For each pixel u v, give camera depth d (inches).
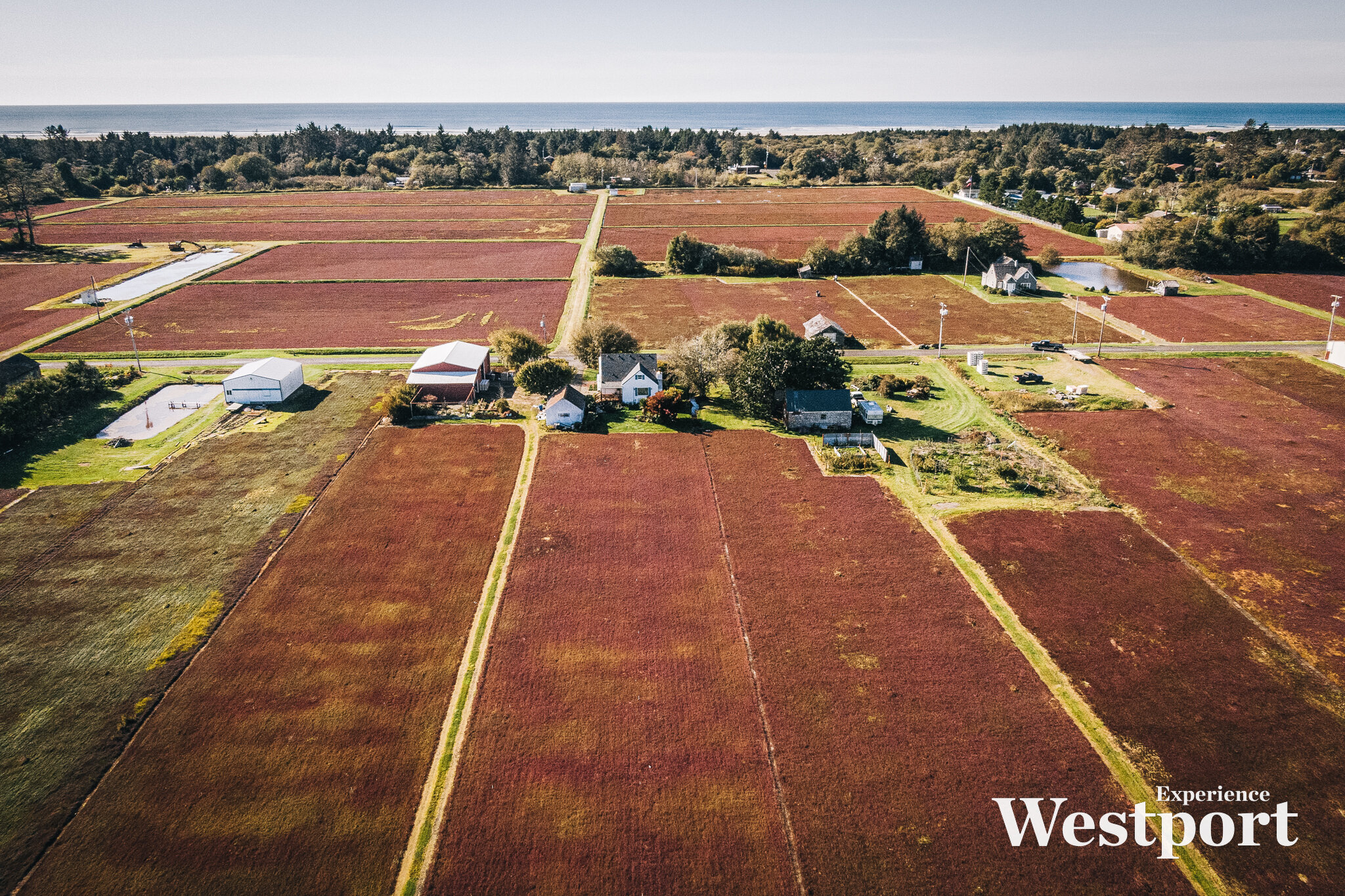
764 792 1282.0
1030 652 1593.3
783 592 1786.4
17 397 2566.4
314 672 1528.1
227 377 3051.2
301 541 1973.4
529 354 3171.8
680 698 1475.1
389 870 1147.9
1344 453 2444.6
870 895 1115.9
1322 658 1569.9
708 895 1117.1
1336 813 1233.4
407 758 1338.6
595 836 1203.2
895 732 1396.4
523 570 1860.2
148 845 1179.9
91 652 1571.1
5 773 1291.8
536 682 1509.6
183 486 2241.6
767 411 2736.2
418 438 2583.7
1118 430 2625.5
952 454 2455.7
